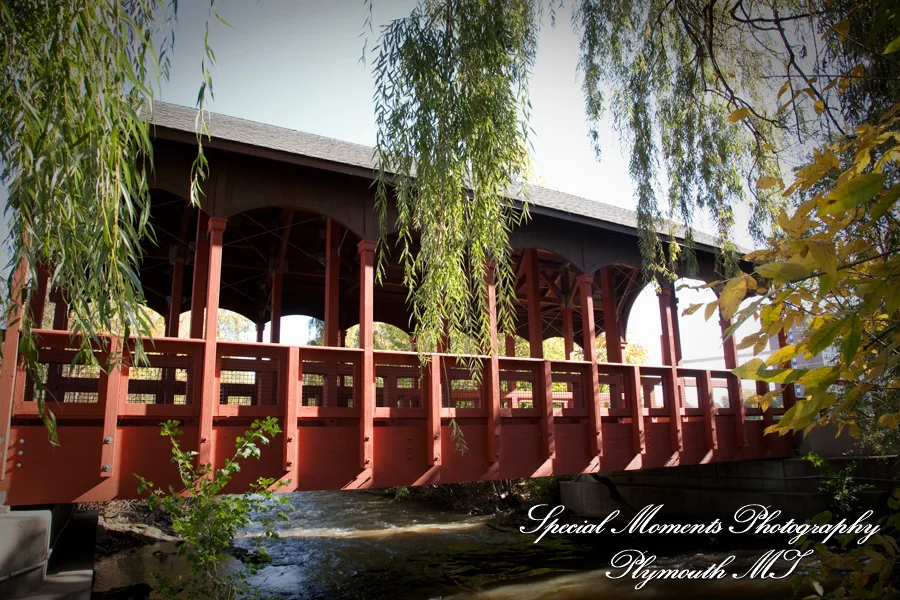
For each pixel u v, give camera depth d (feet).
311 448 20.13
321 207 23.16
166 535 33.65
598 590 23.91
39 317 16.71
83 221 7.86
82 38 7.75
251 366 19.79
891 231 6.04
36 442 16.17
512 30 13.47
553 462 25.84
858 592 5.01
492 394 23.91
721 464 36.65
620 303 39.91
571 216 28.19
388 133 12.17
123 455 17.22
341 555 30.42
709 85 16.99
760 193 16.74
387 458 21.47
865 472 32.22
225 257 35.04
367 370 21.43
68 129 7.65
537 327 31.73
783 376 3.78
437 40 11.97
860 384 4.29
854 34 10.34
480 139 12.00
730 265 19.11
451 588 24.30
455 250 12.32
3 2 7.59
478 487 47.14
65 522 22.49
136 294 8.59
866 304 3.16
